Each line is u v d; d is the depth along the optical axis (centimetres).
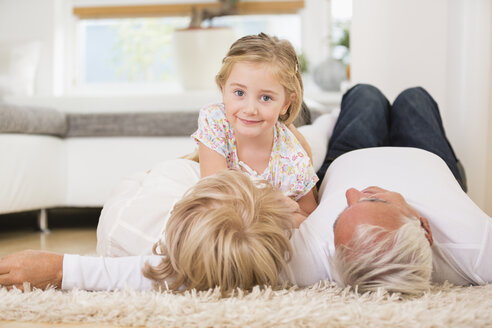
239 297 90
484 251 100
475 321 79
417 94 177
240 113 112
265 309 83
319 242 102
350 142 164
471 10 227
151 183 125
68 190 240
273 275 94
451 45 233
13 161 205
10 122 202
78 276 98
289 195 128
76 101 268
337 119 187
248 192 94
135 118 236
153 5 431
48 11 421
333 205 107
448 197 106
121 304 88
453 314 81
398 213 94
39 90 423
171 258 94
